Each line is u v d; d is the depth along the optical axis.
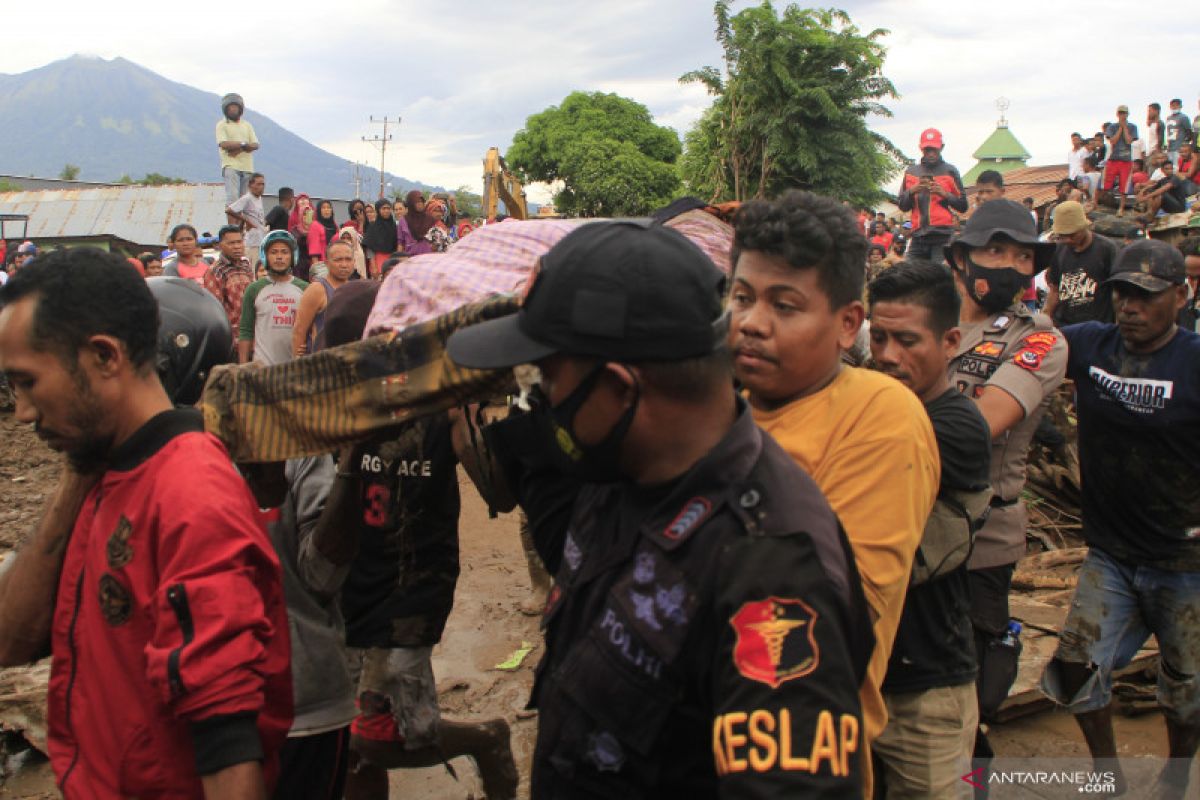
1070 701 3.71
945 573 2.39
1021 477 3.23
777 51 15.62
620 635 1.41
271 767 1.92
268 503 2.41
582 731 1.43
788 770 1.22
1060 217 7.37
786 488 1.42
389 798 3.67
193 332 2.34
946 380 2.64
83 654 1.82
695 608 1.36
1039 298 11.72
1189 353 3.38
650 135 36.22
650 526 1.43
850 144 15.63
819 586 1.32
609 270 1.35
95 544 1.80
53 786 3.76
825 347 2.03
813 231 1.94
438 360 2.02
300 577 2.50
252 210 12.62
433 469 2.99
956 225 11.24
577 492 1.76
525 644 4.95
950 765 2.47
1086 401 3.66
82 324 1.73
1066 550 6.10
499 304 1.99
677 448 1.43
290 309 7.87
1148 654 4.63
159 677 1.63
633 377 1.36
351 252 7.48
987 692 3.10
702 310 1.37
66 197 41.47
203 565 1.68
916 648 2.42
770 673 1.27
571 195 34.41
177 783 1.76
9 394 10.93
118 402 1.79
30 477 8.36
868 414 2.02
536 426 1.72
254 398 2.10
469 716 4.26
